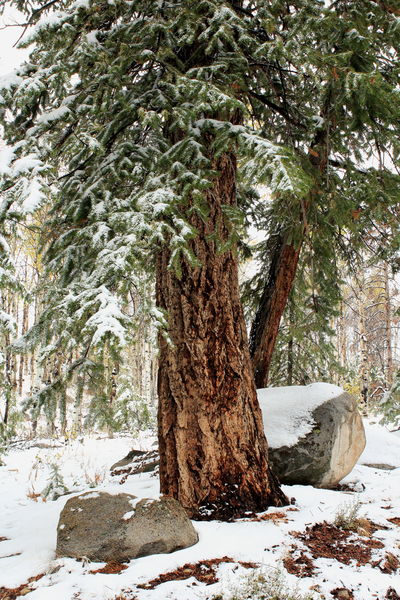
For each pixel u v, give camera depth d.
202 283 4.18
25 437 12.89
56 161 4.56
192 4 4.12
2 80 3.58
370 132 5.13
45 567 3.06
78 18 3.74
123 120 4.47
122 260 2.97
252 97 5.23
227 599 2.52
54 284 4.29
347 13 4.42
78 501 3.62
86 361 4.19
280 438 5.61
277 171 3.25
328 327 8.03
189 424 4.04
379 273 14.05
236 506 3.93
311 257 6.86
